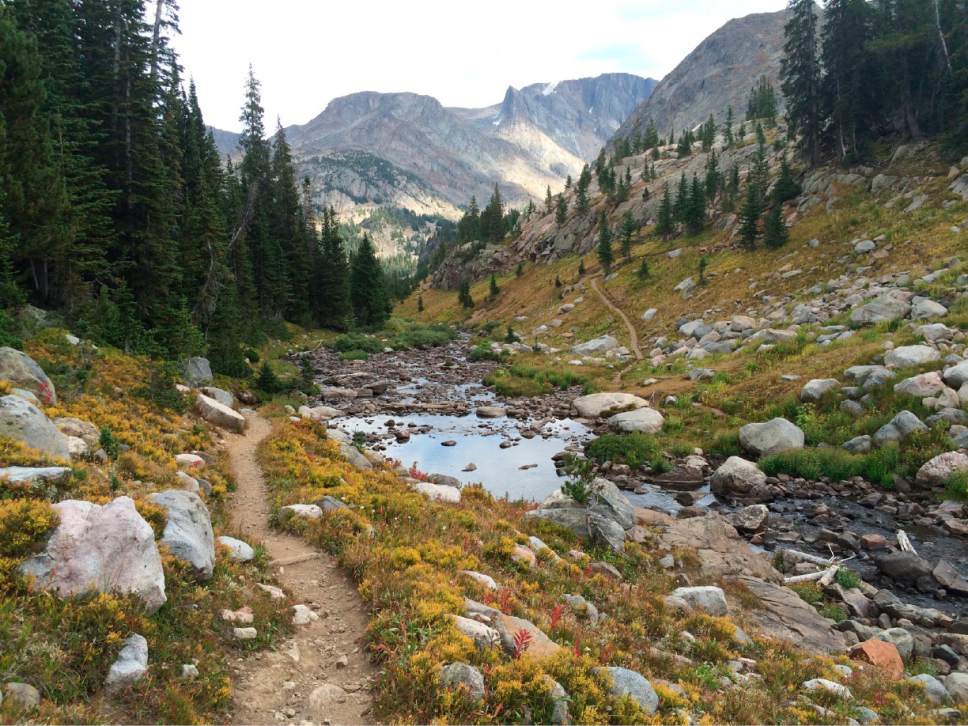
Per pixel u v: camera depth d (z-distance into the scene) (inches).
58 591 270.5
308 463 772.0
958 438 963.3
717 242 3555.6
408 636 329.7
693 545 748.0
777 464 1081.4
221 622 325.4
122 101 1427.2
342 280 3548.2
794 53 2970.0
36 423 462.0
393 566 440.1
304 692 291.1
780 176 3277.6
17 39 1059.9
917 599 658.2
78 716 215.8
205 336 1585.9
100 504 361.7
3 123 1010.7
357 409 1633.9
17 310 940.0
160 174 1467.8
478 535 570.9
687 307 2842.0
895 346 1327.5
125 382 895.7
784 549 762.8
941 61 2476.6
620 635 424.5
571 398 1817.2
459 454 1237.1
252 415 1164.5
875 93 2780.5
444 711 273.6
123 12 1443.2
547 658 326.3
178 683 258.2
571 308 3759.8
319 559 469.1
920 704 396.2
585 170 6471.5
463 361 2719.0
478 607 376.2
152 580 297.3
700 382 1627.7
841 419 1156.5
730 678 398.6
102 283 1311.5
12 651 229.9
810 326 1791.3
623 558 646.5
